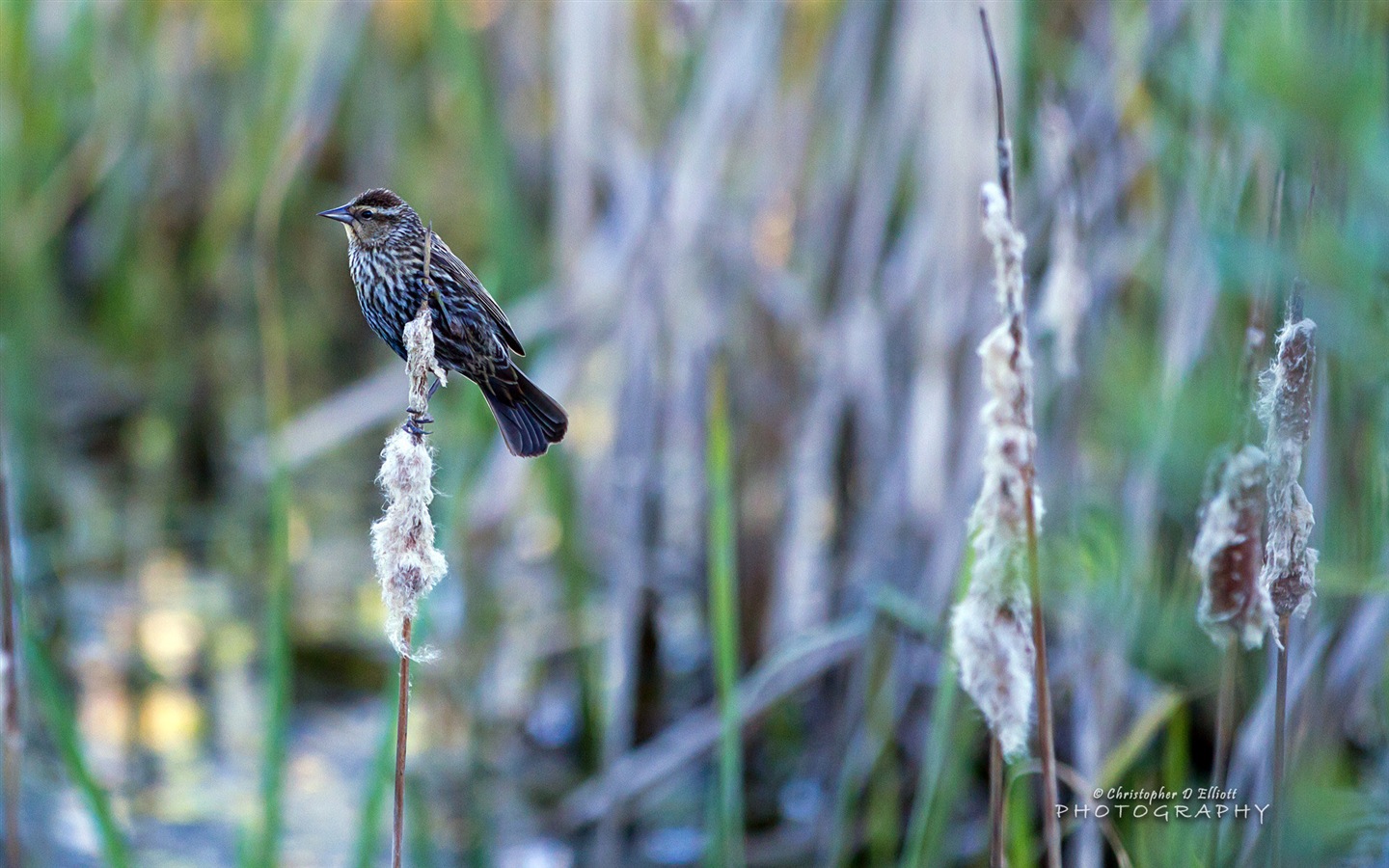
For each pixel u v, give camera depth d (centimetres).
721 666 720
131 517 1509
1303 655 586
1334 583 473
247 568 1418
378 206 633
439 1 1069
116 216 1656
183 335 1759
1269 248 306
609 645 1081
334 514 1580
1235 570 417
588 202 1056
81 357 1764
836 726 1045
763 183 1079
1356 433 484
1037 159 891
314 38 1061
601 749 1091
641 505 1010
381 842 969
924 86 948
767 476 1099
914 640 927
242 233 1759
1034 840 888
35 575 1305
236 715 1140
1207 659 595
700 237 1030
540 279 1262
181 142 1617
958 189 922
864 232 991
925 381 947
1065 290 666
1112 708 754
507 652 1202
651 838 1005
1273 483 411
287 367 1783
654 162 1014
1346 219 303
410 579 443
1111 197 846
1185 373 475
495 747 1105
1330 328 297
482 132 1049
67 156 1551
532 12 1260
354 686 1199
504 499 1089
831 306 1038
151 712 1132
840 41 1009
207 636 1269
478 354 629
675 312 1032
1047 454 807
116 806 983
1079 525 692
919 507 955
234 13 1423
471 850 950
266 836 764
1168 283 707
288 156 964
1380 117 270
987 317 920
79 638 1243
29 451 1391
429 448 451
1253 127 468
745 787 1061
